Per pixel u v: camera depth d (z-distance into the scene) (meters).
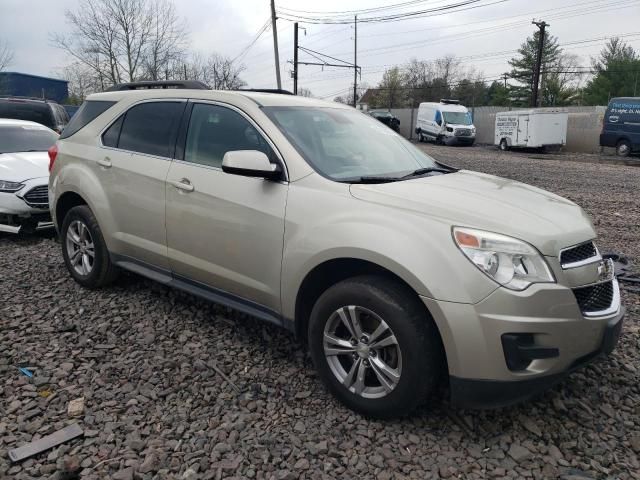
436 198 3.12
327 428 3.04
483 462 2.80
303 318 3.52
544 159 24.09
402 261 2.83
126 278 5.30
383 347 2.99
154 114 4.43
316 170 3.44
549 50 68.44
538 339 2.73
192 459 2.75
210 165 3.90
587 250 3.06
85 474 2.62
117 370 3.60
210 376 3.56
